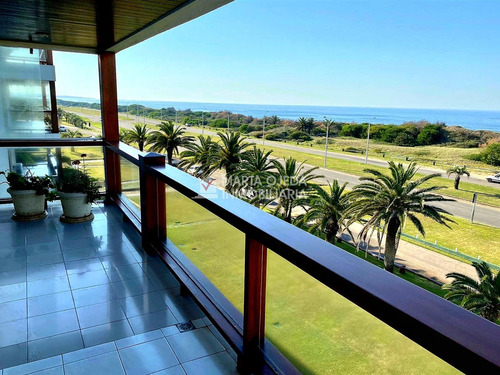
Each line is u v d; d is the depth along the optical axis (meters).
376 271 1.10
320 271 1.15
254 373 1.70
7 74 5.67
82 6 2.95
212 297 2.24
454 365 0.75
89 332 2.22
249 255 1.68
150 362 1.92
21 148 4.71
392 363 1.07
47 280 2.85
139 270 3.05
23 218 4.21
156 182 3.21
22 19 3.38
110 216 4.48
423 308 0.89
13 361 1.97
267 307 1.69
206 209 2.13
